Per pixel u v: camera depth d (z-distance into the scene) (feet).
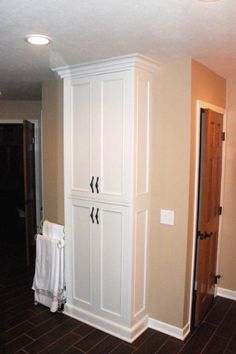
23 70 9.11
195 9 5.02
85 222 9.18
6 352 7.88
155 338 8.61
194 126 8.31
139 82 8.04
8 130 18.48
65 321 9.38
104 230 8.73
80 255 9.41
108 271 8.77
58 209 10.23
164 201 8.63
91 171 8.84
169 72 8.23
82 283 9.43
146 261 8.94
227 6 4.90
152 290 9.07
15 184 18.90
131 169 8.02
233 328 9.13
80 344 8.27
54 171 10.46
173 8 5.00
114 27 5.84
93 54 7.54
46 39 6.49
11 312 9.84
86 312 9.36
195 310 9.05
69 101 9.19
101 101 8.45
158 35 6.25
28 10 5.11
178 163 8.31
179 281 8.55
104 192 8.61
